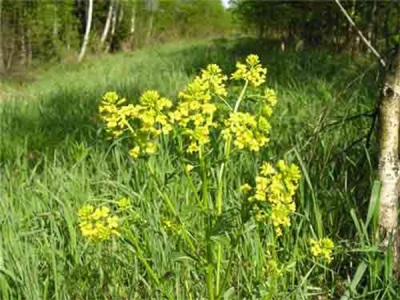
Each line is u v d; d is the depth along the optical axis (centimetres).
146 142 182
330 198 313
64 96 847
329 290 265
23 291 245
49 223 315
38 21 2098
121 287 265
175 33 3700
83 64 1925
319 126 355
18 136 557
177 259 198
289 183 168
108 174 383
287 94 656
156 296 248
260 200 173
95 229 172
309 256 269
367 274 268
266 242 268
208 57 1216
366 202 298
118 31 2847
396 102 255
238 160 365
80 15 2714
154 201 288
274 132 461
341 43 1295
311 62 941
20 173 412
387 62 265
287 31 1773
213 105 178
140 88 840
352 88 596
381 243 262
